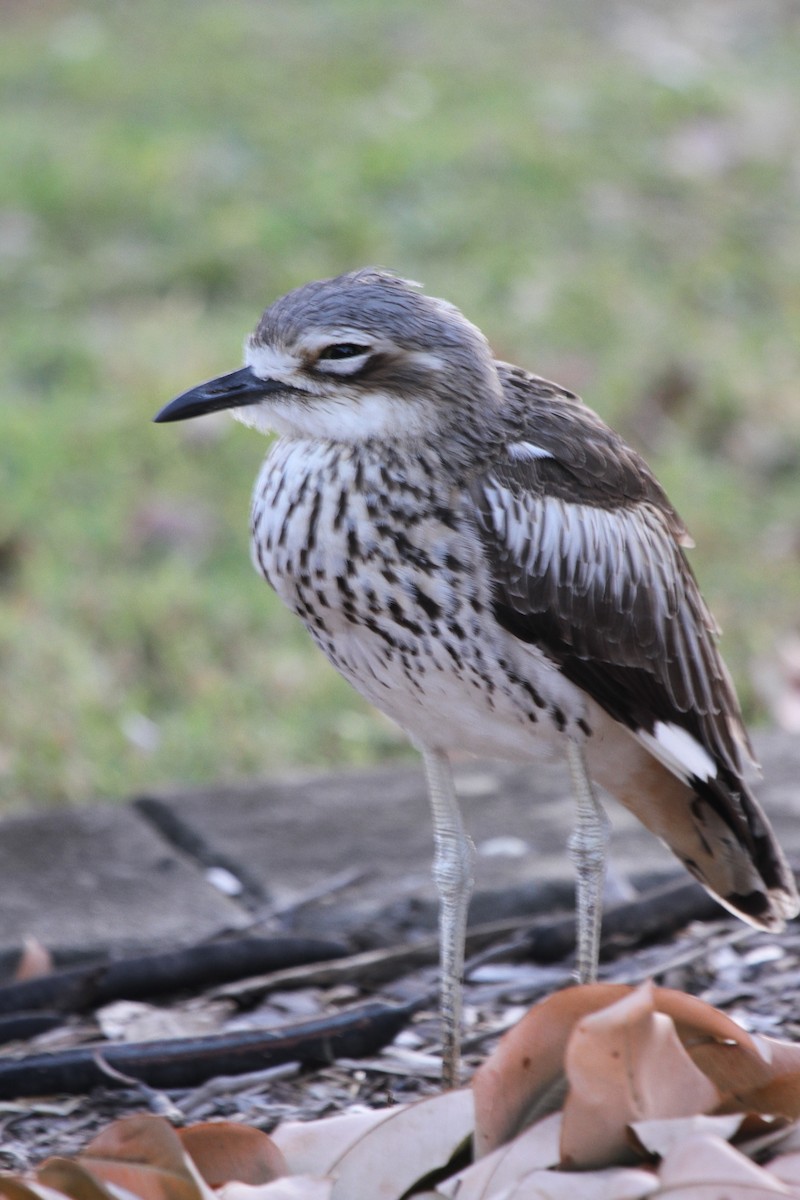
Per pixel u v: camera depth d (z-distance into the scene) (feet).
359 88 73.10
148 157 64.75
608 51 78.28
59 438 47.11
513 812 31.55
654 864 29.35
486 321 53.26
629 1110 17.38
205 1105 22.54
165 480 45.55
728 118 69.82
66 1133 21.97
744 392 49.80
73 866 29.96
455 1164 18.37
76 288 56.39
